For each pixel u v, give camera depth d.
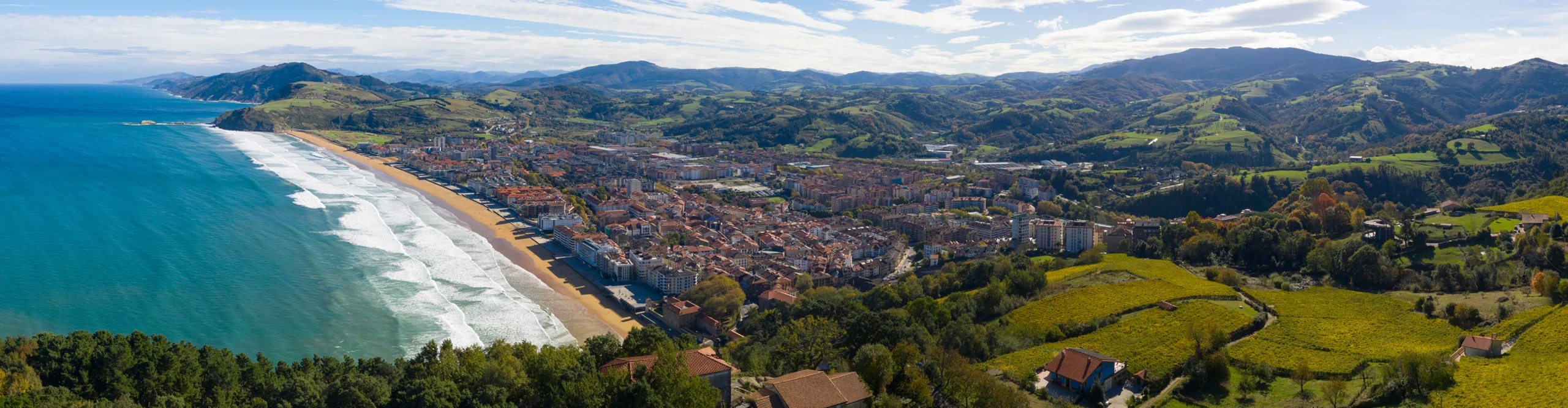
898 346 163.25
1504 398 142.25
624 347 151.50
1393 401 149.38
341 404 128.12
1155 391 163.75
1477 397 144.00
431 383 127.88
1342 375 165.88
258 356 174.25
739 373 159.38
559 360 138.50
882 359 146.62
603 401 117.19
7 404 123.06
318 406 130.00
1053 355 181.88
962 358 164.00
